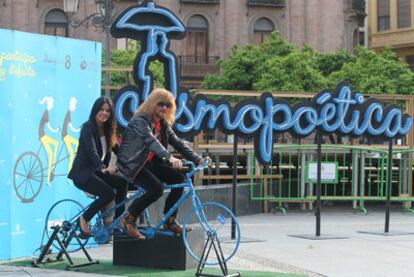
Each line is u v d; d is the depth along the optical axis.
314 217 20.42
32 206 11.95
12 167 11.62
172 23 14.97
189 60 51.59
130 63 38.72
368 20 59.59
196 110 16.16
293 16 53.09
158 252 10.80
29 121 11.89
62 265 11.02
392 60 40.50
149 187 10.25
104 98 10.55
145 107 10.16
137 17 14.55
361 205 21.75
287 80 37.97
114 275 10.26
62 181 12.46
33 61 11.94
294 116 17.44
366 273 11.39
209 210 18.69
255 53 41.81
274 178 22.53
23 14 48.34
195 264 10.88
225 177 21.44
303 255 13.11
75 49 12.63
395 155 22.75
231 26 52.28
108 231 10.73
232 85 41.88
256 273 10.96
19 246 11.75
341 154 23.36
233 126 16.48
